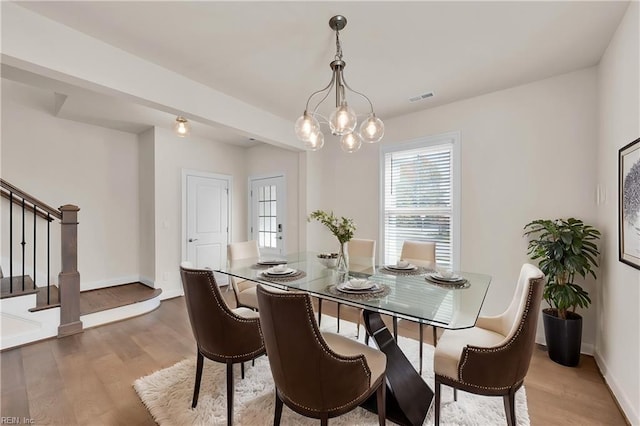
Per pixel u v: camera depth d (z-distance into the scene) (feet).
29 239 12.10
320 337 4.25
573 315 8.00
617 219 6.63
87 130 13.57
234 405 6.10
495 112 9.85
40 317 9.32
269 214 16.90
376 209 12.76
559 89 8.77
